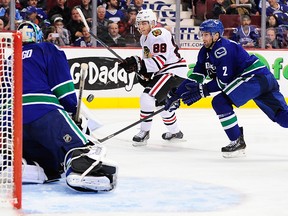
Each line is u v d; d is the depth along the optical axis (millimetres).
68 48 19750
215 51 11375
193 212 7570
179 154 12227
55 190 8594
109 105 20141
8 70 8094
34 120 8586
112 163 8469
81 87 8719
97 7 20438
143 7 23359
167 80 13078
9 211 7418
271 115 11867
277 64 21750
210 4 22438
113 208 7676
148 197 8336
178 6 20750
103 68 20047
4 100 8453
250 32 21938
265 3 21703
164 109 11688
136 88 20375
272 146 13281
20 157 7523
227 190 8898
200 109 20250
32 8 19938
